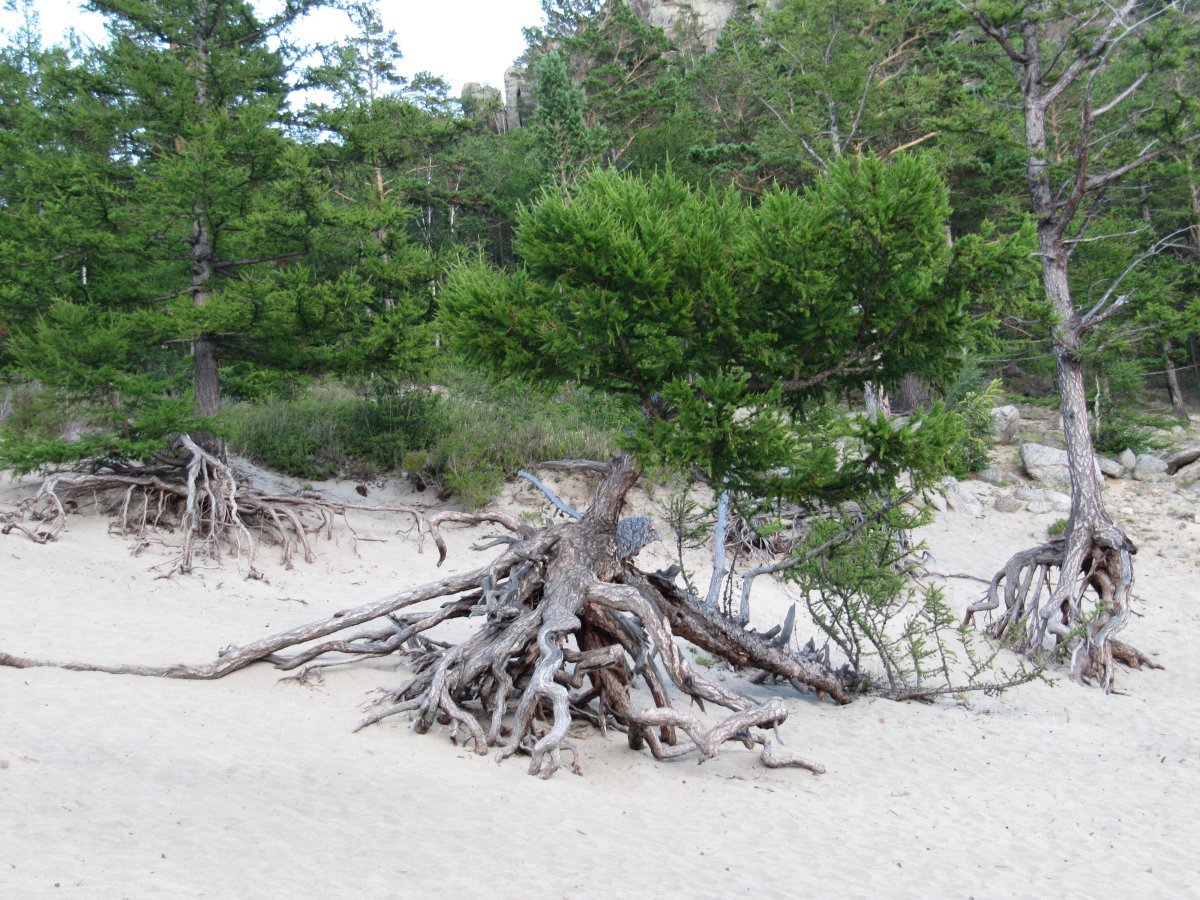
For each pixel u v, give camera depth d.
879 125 28.47
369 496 22.22
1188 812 9.90
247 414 23.62
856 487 10.82
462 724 10.10
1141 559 24.58
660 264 10.23
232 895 5.71
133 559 16.55
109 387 17.58
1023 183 22.00
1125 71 22.69
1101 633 16.58
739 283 10.78
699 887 6.87
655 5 63.59
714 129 40.44
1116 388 31.47
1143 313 17.23
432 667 10.86
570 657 10.39
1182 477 29.50
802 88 29.36
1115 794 10.41
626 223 10.85
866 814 9.14
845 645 14.42
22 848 5.95
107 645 11.60
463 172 40.78
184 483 18.28
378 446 22.62
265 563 17.84
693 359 10.84
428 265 19.88
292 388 24.75
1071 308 17.80
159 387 17.64
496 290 10.96
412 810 7.85
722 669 15.26
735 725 9.76
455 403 25.03
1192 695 15.91
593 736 10.87
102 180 18.33
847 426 10.33
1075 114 23.80
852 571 13.88
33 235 17.62
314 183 18.08
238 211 18.83
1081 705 15.05
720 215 11.52
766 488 10.63
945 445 10.10
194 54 19.78
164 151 18.61
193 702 10.12
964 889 7.35
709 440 9.89
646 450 10.09
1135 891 7.57
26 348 17.48
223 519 17.56
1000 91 21.22
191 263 19.48
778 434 9.98
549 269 10.68
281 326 18.47
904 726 12.71
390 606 11.73
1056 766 11.40
